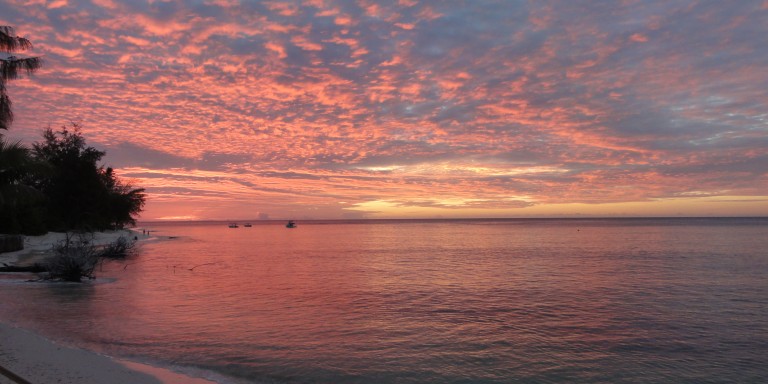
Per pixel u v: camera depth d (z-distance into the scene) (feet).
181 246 195.52
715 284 75.46
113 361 30.76
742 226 531.09
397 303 56.85
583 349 37.06
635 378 30.73
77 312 48.44
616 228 480.64
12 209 148.05
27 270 83.46
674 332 42.91
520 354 35.50
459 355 34.99
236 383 28.02
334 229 573.33
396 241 242.58
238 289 67.67
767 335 41.91
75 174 197.26
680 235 288.10
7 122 83.97
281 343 37.42
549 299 60.54
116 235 234.79
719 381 30.40
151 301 56.18
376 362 32.99
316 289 68.28
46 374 26.53
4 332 36.24
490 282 77.36
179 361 31.86
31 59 77.00
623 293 65.72
